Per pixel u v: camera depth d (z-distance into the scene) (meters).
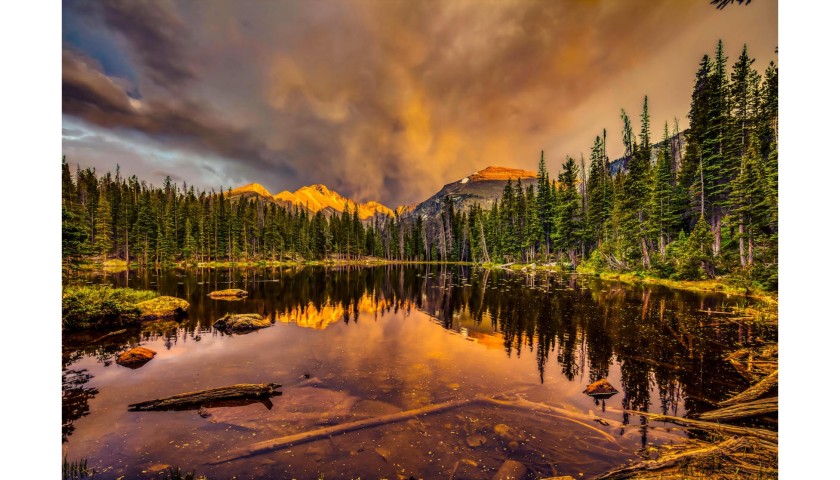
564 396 8.49
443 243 118.81
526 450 6.05
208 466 5.65
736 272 25.97
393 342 13.98
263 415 7.48
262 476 5.38
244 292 28.00
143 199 68.88
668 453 5.89
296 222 104.12
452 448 6.14
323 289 33.56
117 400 8.41
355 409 7.77
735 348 12.38
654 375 9.92
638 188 42.25
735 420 7.22
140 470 5.54
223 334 15.46
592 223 53.19
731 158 34.66
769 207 26.27
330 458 5.86
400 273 56.88
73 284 20.97
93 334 15.35
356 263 101.25
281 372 10.38
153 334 15.45
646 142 54.09
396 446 6.20
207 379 9.86
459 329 16.27
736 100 37.78
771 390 8.20
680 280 30.89
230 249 80.31
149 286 32.91
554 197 62.44
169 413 7.63
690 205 39.19
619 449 6.09
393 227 127.75
